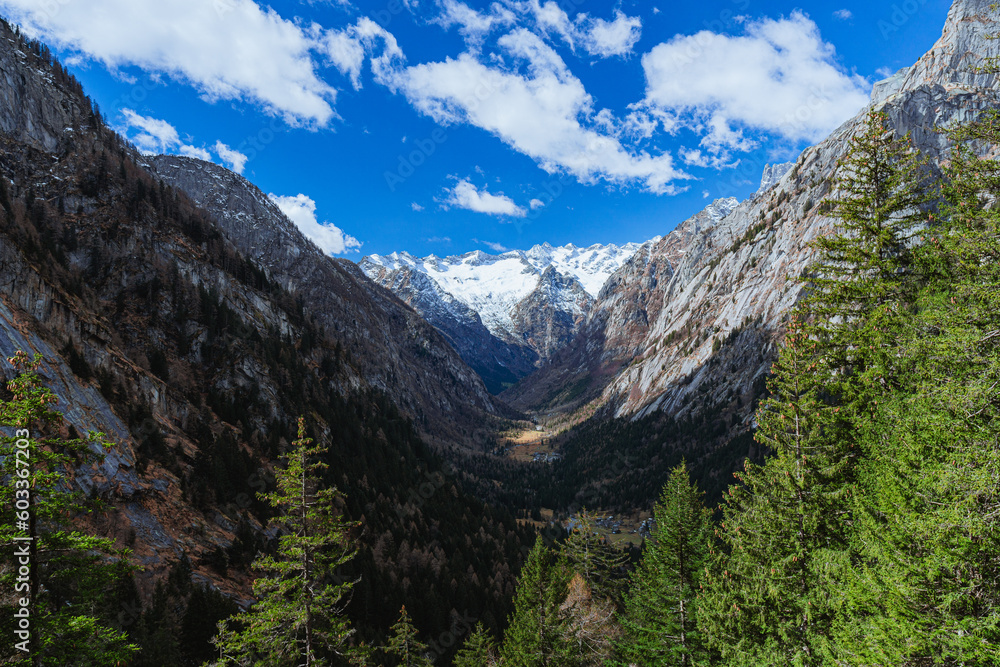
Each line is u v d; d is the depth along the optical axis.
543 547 36.22
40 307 70.06
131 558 51.09
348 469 98.12
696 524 32.34
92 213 112.50
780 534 22.58
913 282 21.30
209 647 42.66
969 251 16.27
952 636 13.93
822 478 21.69
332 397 124.88
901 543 16.33
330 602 22.31
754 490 24.33
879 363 20.05
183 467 69.94
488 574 87.62
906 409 18.55
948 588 14.80
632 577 38.34
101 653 14.55
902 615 15.25
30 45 140.50
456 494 123.81
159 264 112.50
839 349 22.62
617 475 189.12
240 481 73.50
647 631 32.56
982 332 15.70
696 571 30.88
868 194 22.58
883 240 21.61
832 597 18.95
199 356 100.25
